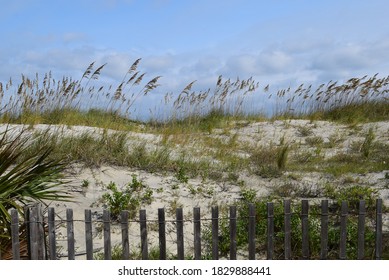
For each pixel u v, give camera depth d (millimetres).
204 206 7379
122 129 11492
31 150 8398
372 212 6812
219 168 9461
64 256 5684
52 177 5785
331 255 5801
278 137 13977
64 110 12133
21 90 11445
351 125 14664
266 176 9258
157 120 14367
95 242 6199
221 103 16047
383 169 9805
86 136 9570
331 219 6574
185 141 11773
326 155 11789
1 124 10672
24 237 5176
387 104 16578
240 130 14719
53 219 4871
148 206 7219
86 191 7582
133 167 8867
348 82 16328
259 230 6273
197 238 4961
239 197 7820
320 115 16406
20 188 5355
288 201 5098
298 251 5863
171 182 8281
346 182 8922
